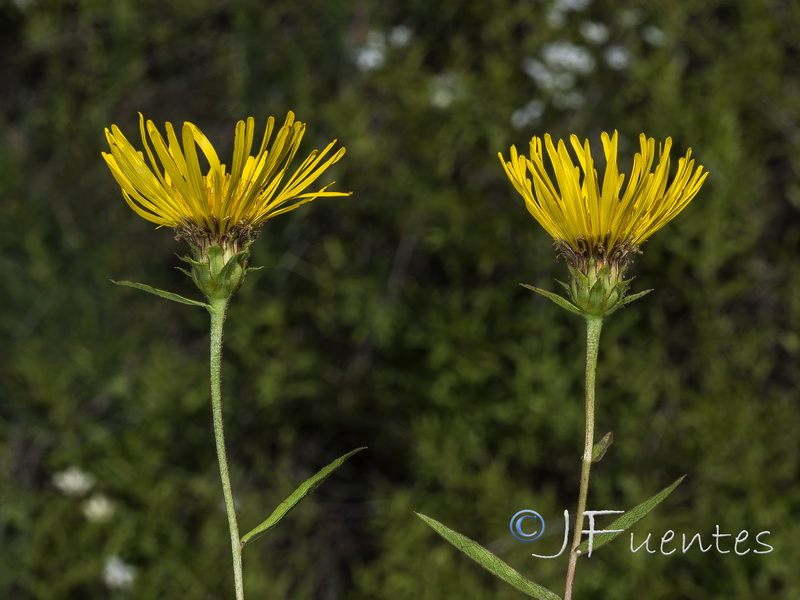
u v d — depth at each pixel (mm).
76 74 6570
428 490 5805
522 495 5270
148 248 6371
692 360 5355
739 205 5031
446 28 5609
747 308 5559
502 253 5359
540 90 5242
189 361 6062
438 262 5898
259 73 6078
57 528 5727
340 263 5570
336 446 6176
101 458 6031
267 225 5793
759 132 5336
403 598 5293
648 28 5184
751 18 5191
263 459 5883
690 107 5039
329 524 6070
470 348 5320
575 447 5398
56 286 6273
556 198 1323
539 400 5164
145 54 6480
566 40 5227
